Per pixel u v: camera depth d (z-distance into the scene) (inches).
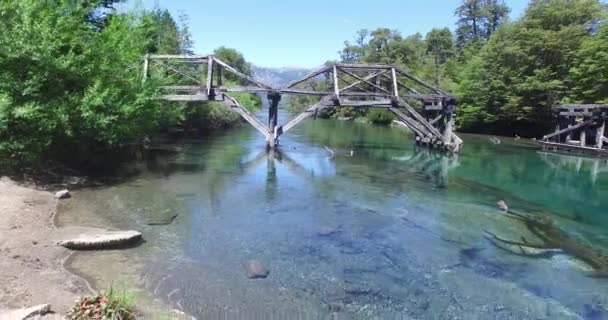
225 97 959.0
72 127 546.6
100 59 573.3
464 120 1818.4
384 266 353.7
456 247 404.8
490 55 1702.8
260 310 272.5
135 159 788.6
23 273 280.2
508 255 389.7
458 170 844.0
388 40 2883.9
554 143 1168.2
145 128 743.7
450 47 2977.4
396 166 869.8
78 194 498.0
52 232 360.5
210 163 802.2
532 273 351.9
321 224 458.0
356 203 554.9
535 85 1482.5
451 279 334.6
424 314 281.0
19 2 494.9
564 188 696.4
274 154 966.4
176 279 305.1
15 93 483.8
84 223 400.8
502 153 1112.2
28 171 519.8
